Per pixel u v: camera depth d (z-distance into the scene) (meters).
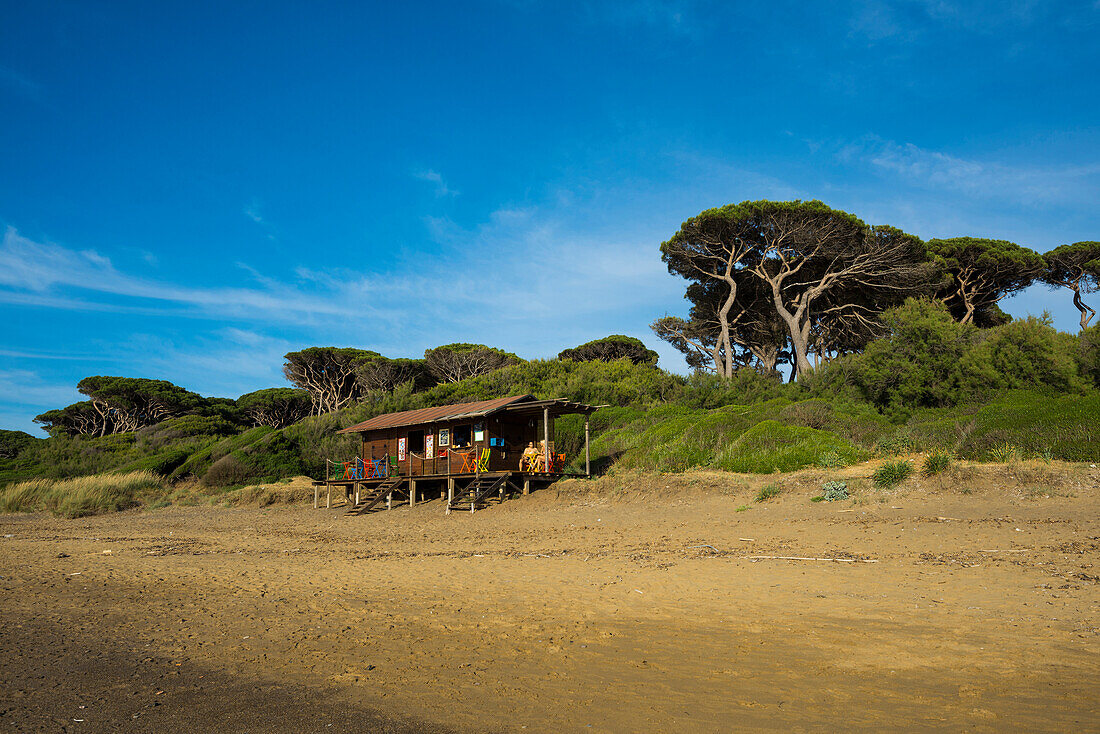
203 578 11.02
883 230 35.25
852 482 16.94
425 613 8.04
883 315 30.44
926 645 6.01
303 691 5.16
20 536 20.05
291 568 12.17
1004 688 4.79
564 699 4.86
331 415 40.44
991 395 25.38
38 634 7.16
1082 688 4.71
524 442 26.00
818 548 11.76
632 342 53.97
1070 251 40.97
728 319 44.72
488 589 9.61
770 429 23.02
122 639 6.91
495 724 4.37
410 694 5.05
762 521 14.94
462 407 26.48
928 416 25.36
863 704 4.58
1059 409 18.86
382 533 18.86
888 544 11.56
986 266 40.97
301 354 59.09
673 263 42.44
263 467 34.72
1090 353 25.41
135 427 62.78
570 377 41.44
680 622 7.31
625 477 21.88
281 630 7.25
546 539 15.45
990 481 15.08
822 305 41.97
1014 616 6.87
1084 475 14.40
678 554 12.18
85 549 15.84
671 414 31.23
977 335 28.78
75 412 64.31
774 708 4.56
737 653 6.02
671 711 4.55
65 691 5.22
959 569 9.31
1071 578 8.35
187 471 36.97
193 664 5.96
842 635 6.48
